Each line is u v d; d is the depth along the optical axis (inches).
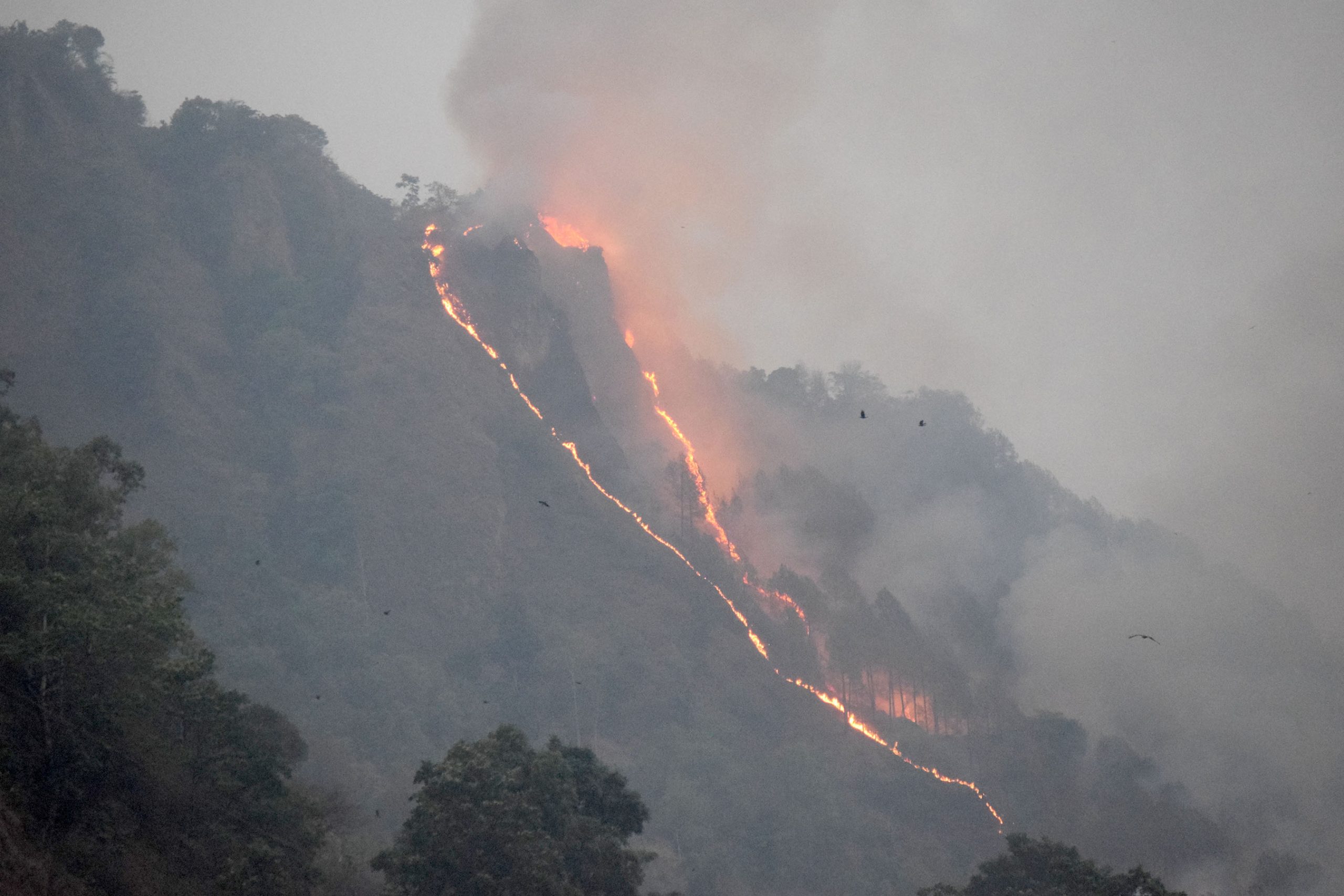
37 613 6230.3
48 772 5969.5
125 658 6574.8
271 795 7514.8
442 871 7204.7
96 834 6072.8
